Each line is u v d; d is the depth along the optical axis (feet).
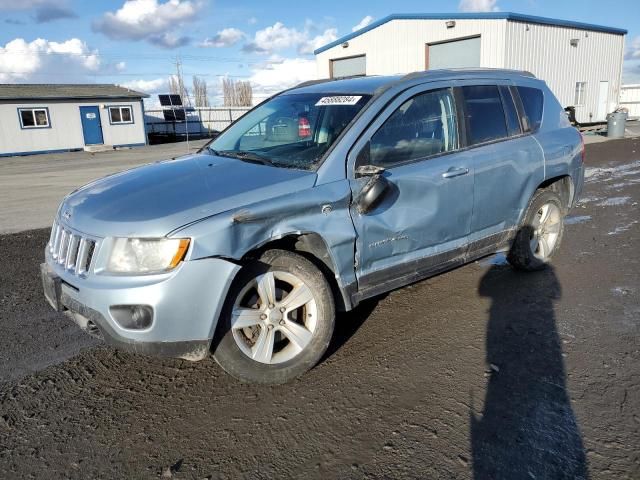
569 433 8.70
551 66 79.87
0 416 9.57
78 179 52.95
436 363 11.15
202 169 11.50
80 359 11.75
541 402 9.59
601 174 39.01
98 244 9.27
